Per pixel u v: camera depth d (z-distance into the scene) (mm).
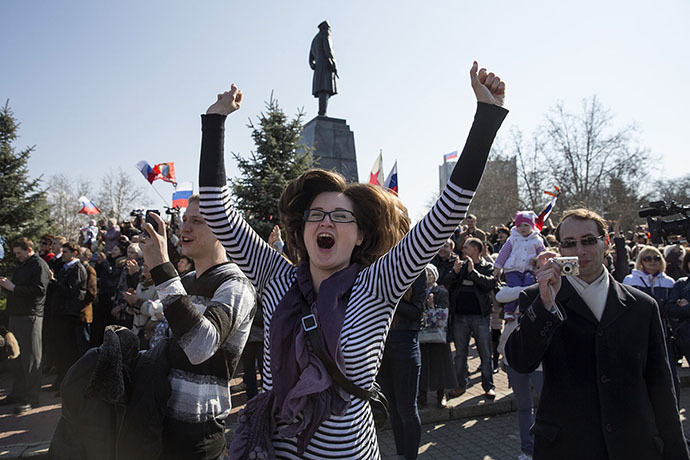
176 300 1944
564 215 2375
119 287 6859
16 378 5844
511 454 4441
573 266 1989
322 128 13438
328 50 14492
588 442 2061
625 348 2084
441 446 4645
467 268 5906
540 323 2014
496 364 7102
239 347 2277
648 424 2033
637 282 5680
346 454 1518
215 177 1847
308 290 1710
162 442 2117
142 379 2143
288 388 1571
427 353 5363
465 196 1561
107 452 2244
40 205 15992
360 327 1594
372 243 1933
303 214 1899
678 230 5266
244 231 1911
